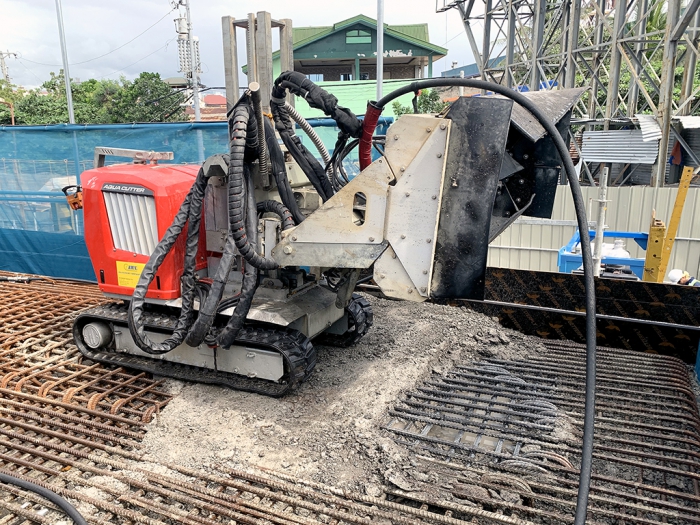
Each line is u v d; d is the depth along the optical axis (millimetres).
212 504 3010
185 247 4227
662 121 9820
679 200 6531
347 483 3174
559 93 4020
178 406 4004
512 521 2795
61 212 7758
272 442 3580
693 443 3570
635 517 2848
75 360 4781
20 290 6613
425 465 3338
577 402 4145
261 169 3840
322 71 28844
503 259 10141
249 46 5379
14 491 3154
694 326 5090
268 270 3828
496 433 3732
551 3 15516
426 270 3377
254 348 4113
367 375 4461
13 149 7805
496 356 5074
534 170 4387
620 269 7184
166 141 7340
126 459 3514
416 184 3295
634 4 11594
